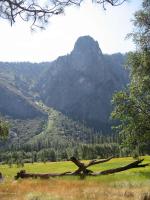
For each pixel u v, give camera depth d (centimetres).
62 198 1683
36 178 3338
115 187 2180
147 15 3947
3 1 1041
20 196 1877
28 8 1036
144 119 4256
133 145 4334
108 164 6606
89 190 1944
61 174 3391
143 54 4025
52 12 1040
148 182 2336
